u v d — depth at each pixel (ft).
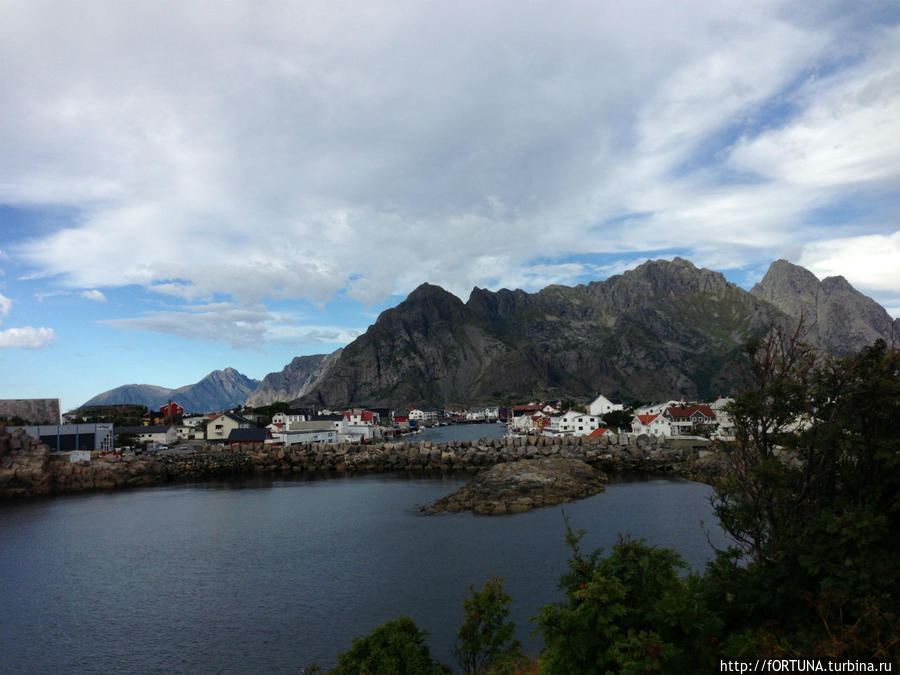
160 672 106.63
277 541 203.21
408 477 377.09
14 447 371.97
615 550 53.42
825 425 54.80
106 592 152.05
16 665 110.93
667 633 44.52
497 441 438.40
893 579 43.57
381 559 172.96
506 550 174.91
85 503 313.32
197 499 313.32
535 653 102.06
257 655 111.96
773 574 52.80
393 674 58.13
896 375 54.08
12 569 176.96
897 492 51.85
